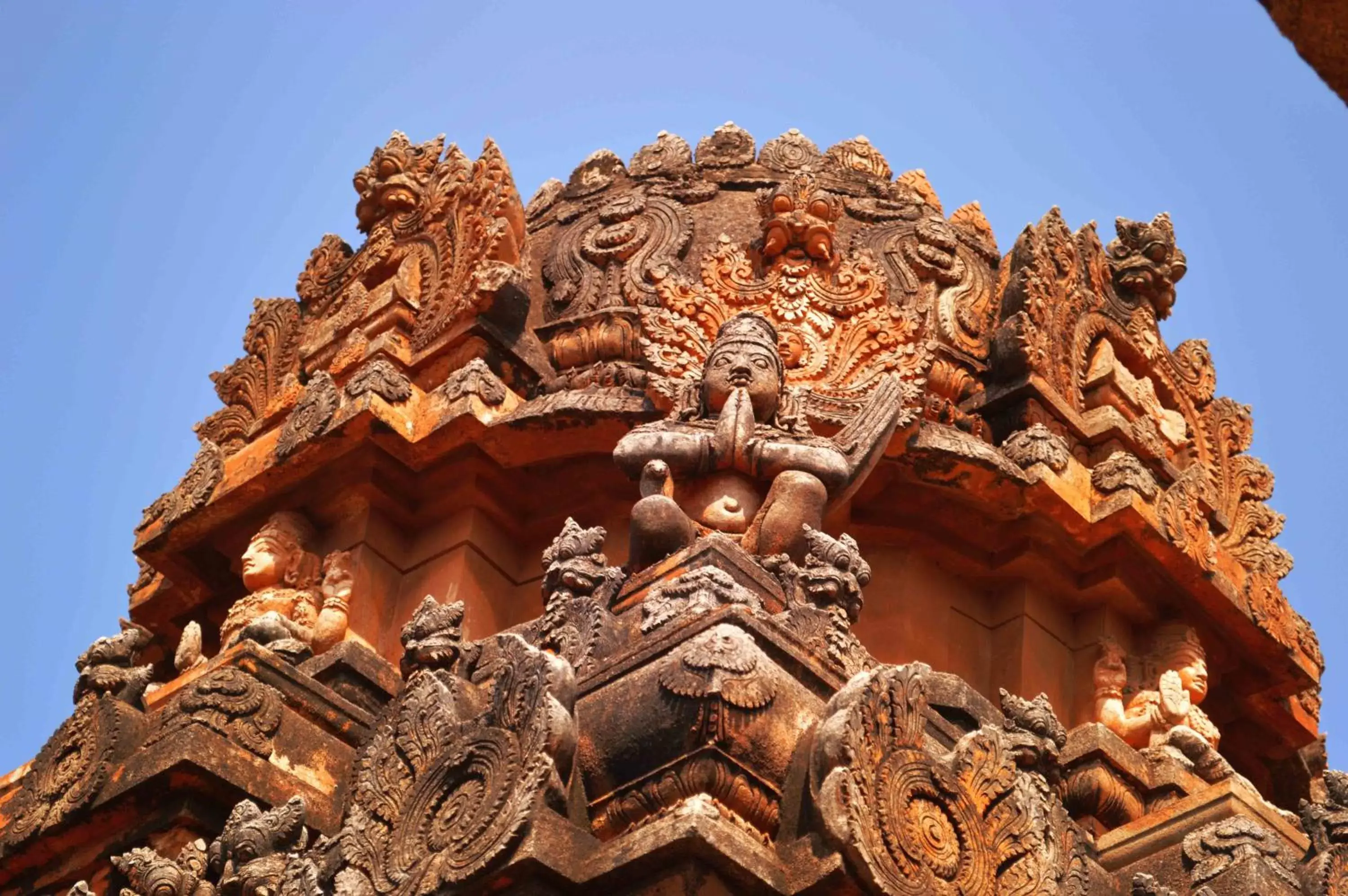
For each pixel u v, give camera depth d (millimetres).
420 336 14469
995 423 14281
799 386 13570
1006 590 13984
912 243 14789
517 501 14016
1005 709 11344
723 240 14414
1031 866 9719
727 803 9031
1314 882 10828
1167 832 11672
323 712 11641
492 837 9117
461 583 13547
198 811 10938
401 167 15359
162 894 10281
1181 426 15039
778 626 9641
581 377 14133
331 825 11070
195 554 14641
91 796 11188
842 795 8922
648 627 9922
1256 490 15219
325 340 14969
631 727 9266
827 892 8867
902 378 13828
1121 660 13781
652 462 11500
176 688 12156
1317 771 15227
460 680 10445
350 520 13891
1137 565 13852
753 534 11266
